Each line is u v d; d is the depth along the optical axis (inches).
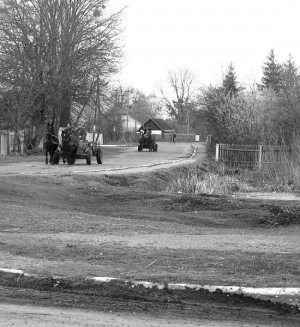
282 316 326.3
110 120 2445.9
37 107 2091.5
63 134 1465.3
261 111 2001.7
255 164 1663.4
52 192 906.7
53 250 465.7
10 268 398.6
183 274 390.6
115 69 2226.9
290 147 1544.0
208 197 899.4
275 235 640.4
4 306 329.7
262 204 848.3
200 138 4977.9
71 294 359.6
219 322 312.0
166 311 329.7
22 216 658.2
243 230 709.3
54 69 2095.2
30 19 2102.6
